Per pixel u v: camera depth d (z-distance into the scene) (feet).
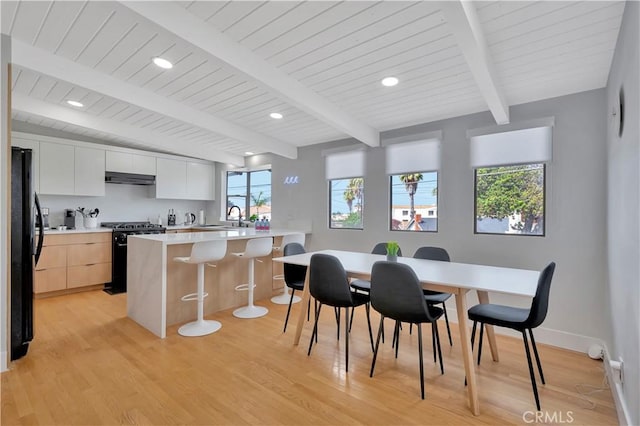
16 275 8.15
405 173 12.87
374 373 7.68
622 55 6.15
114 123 13.52
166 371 7.65
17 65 7.62
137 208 18.98
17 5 6.28
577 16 5.98
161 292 9.75
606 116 8.70
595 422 6.00
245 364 8.07
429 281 6.93
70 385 7.00
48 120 13.44
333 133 14.62
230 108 11.64
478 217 11.23
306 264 9.19
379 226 13.67
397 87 9.43
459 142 11.53
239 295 13.24
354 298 8.53
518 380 7.44
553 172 9.61
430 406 6.43
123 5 5.76
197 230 18.90
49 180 14.64
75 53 8.03
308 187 16.51
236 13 6.39
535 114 9.89
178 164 19.58
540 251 9.85
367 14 6.25
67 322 10.93
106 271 15.33
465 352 6.50
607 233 8.48
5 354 7.56
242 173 20.86
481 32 6.39
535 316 6.31
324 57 7.84
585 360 8.51
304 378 7.42
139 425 5.76
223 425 5.81
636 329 4.96
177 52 7.93
